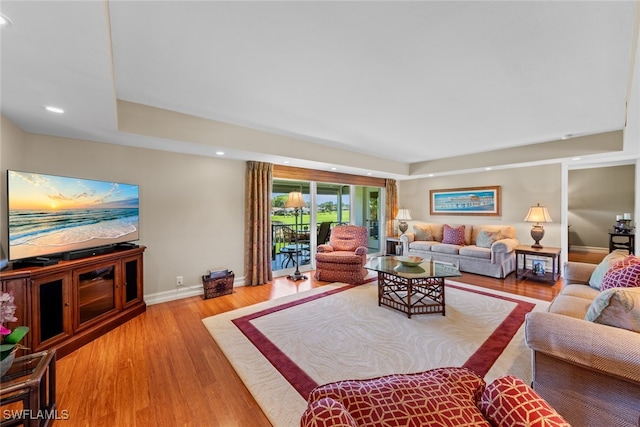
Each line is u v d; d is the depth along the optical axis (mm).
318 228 5391
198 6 1358
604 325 1410
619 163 4703
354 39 1646
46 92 1793
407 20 1474
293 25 1519
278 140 3779
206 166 3857
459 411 886
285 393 1789
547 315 1535
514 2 1339
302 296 3660
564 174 4594
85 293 2465
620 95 2432
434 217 6328
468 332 2570
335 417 787
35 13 1062
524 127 3418
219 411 1648
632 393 1249
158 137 2812
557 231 4672
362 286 4117
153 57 1843
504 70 2016
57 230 2338
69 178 2455
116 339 2504
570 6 1363
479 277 4547
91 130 2580
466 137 3904
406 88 2318
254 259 4172
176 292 3611
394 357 2170
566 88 2301
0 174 2146
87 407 1666
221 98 2541
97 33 1206
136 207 3156
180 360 2172
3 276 1898
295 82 2213
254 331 2641
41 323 2096
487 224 5488
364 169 5129
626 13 1399
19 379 1347
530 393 886
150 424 1551
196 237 3779
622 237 6301
